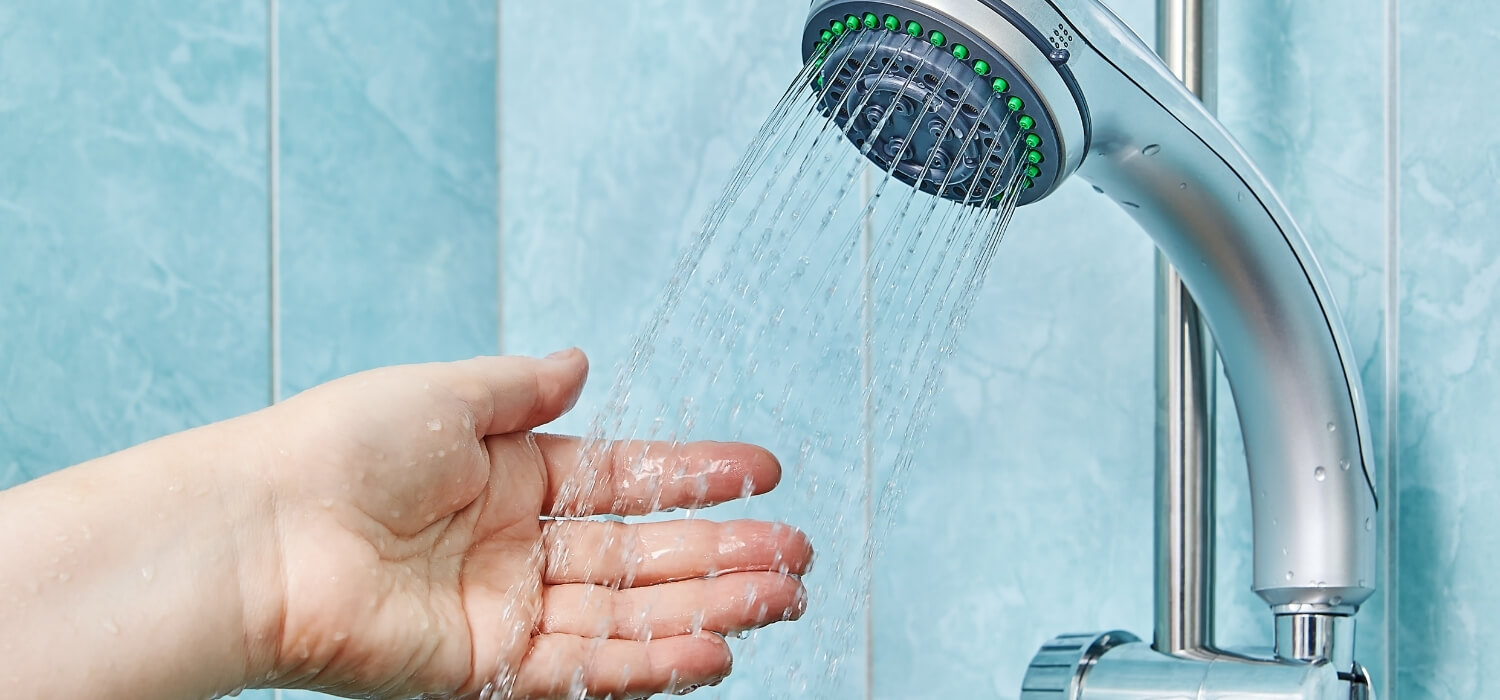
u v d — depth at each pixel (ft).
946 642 3.23
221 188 3.36
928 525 3.26
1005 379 3.21
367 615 2.64
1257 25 3.02
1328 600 2.69
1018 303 3.21
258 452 2.64
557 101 3.74
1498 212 2.86
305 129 3.49
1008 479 3.20
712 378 2.97
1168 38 2.83
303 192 3.47
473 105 3.79
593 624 2.81
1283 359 2.68
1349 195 2.95
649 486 2.88
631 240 3.62
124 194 3.24
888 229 2.89
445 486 2.73
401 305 3.62
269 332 3.41
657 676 2.77
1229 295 2.68
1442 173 2.90
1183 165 2.60
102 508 2.52
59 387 3.15
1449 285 2.89
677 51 3.59
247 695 3.33
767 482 2.90
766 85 3.46
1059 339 3.17
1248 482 2.90
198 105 3.34
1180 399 2.82
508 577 2.82
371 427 2.67
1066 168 2.57
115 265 3.22
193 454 2.61
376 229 3.59
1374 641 2.91
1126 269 3.12
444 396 2.74
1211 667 2.70
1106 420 3.13
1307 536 2.69
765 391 3.41
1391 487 2.91
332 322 3.50
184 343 3.29
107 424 3.20
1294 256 2.64
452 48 3.76
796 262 3.40
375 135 3.60
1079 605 3.13
